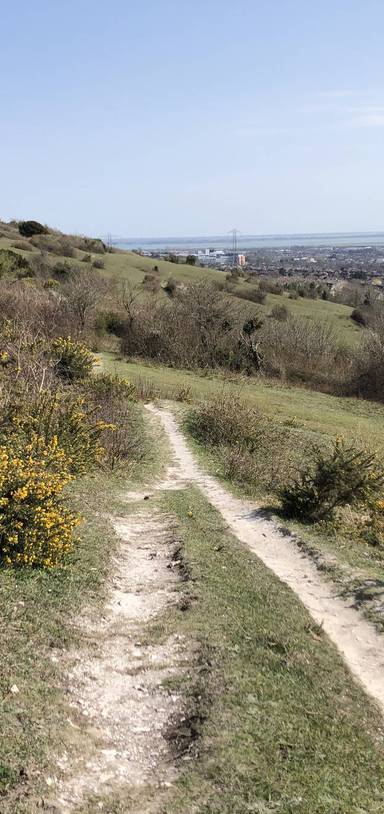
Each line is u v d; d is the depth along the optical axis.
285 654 6.38
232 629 6.72
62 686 5.35
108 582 7.71
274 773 4.55
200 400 23.58
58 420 12.62
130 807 4.15
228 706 5.24
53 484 7.86
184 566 8.52
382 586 8.55
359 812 4.38
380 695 6.09
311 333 40.53
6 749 4.36
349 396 34.81
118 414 17.44
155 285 51.59
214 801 4.23
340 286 77.62
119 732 4.98
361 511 12.68
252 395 28.41
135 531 10.18
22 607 6.38
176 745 4.86
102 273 56.72
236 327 37.53
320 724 5.29
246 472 15.27
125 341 34.94
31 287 35.53
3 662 5.36
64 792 4.18
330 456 13.26
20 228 72.62
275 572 9.16
